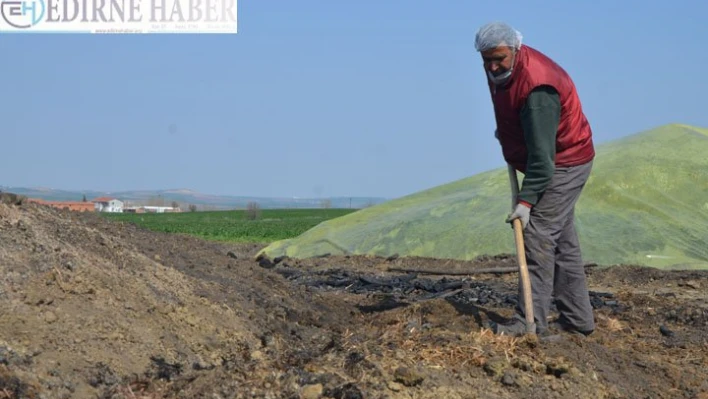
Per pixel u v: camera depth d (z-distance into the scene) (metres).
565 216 5.98
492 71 5.64
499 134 6.05
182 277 6.18
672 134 16.58
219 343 5.39
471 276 13.09
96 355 4.68
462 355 5.03
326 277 12.29
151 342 5.03
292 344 5.71
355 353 4.85
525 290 5.77
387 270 13.84
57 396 4.18
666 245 13.66
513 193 6.12
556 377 4.99
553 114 5.62
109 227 7.10
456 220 15.29
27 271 5.10
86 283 5.25
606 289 11.59
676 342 7.09
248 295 6.50
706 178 15.08
